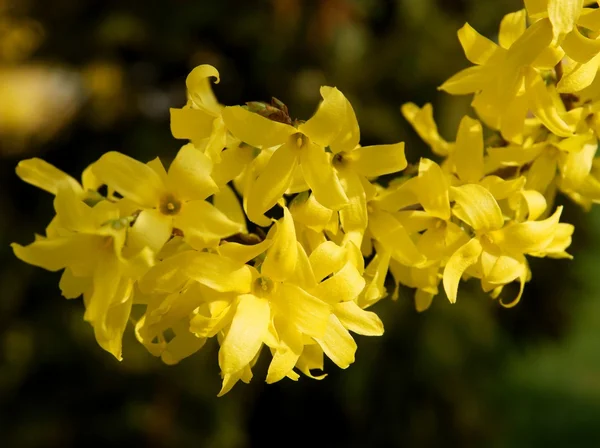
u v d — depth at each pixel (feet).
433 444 2.47
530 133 1.03
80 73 2.92
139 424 2.30
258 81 2.72
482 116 1.06
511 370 2.98
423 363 2.42
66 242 0.88
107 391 2.35
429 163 0.95
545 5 0.92
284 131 0.89
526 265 0.99
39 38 2.89
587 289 2.91
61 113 3.05
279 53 2.64
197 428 2.36
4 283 2.45
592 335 3.54
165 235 0.87
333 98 0.89
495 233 0.94
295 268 0.88
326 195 0.90
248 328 0.86
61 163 2.94
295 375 0.88
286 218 0.88
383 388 2.46
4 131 3.13
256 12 2.62
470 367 2.55
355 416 2.51
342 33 2.62
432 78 2.53
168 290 0.88
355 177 0.94
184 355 0.93
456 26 2.61
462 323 2.48
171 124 0.94
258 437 2.68
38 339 2.35
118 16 2.66
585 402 3.09
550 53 0.94
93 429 2.31
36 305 2.45
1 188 2.79
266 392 2.61
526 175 1.03
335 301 0.89
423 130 1.10
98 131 2.88
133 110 2.85
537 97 0.96
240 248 0.88
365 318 0.91
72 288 0.92
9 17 2.87
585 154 1.01
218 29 2.67
